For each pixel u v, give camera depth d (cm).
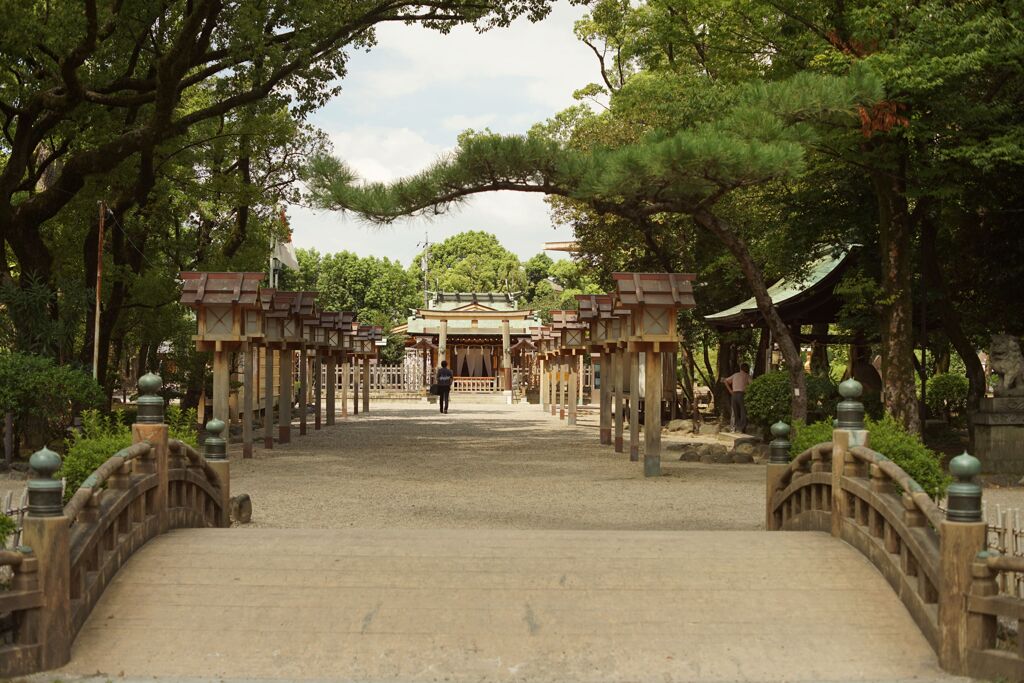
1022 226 2134
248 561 736
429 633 638
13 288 1994
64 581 605
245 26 1897
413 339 6341
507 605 673
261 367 3412
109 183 2291
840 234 2319
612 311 2172
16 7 1827
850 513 809
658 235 3061
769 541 798
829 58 1800
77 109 2106
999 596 591
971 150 1658
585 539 805
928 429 2600
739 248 1802
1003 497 1422
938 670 602
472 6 2141
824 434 1039
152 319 2658
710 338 3575
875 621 661
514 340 6384
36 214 2088
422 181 1703
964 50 1614
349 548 766
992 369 1798
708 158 1495
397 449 2231
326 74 2200
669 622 656
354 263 8162
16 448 1844
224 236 2933
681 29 2178
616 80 3177
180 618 655
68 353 2111
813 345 3055
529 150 1669
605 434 2394
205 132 2556
